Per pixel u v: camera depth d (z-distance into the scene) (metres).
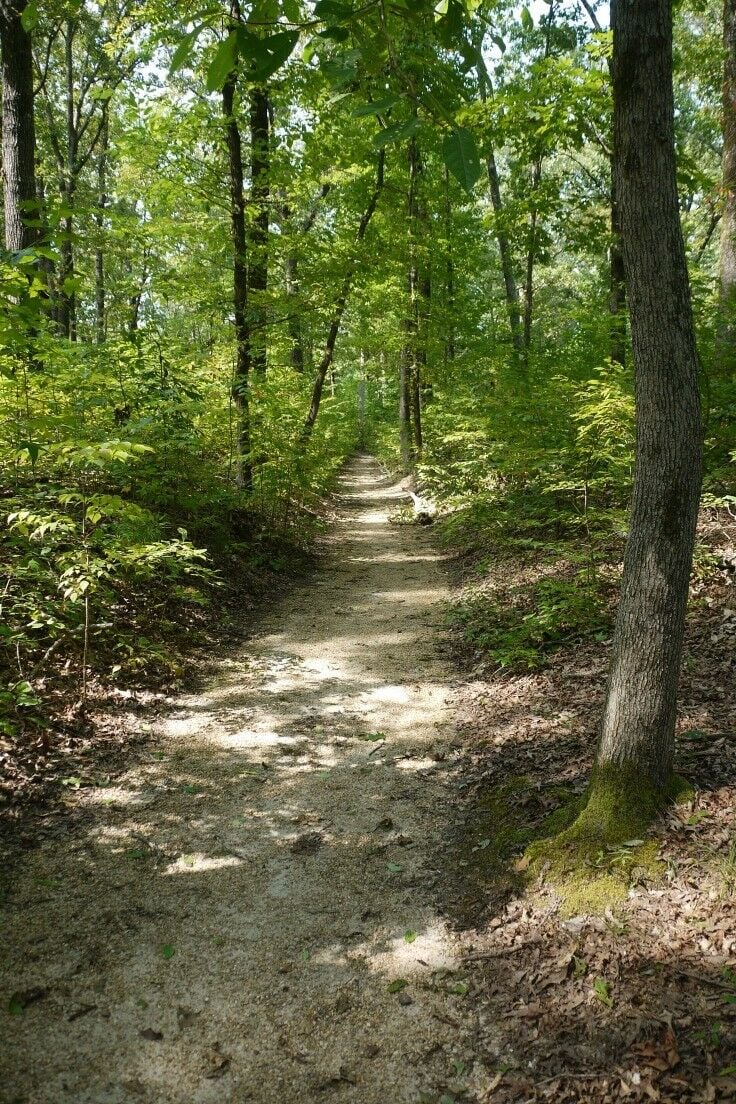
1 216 13.22
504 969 2.79
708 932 2.69
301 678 5.96
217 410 10.00
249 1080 2.36
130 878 3.36
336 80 1.77
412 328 16.59
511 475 10.52
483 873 3.37
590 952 2.75
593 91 9.18
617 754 3.26
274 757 4.59
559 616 5.97
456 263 18.09
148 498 7.74
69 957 2.85
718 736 3.83
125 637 5.75
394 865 3.51
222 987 2.74
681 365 2.93
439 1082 2.36
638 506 3.12
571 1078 2.30
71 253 14.09
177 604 6.89
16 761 4.08
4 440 6.17
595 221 11.38
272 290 10.92
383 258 13.03
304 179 10.84
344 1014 2.63
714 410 7.15
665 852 3.04
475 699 5.42
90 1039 2.48
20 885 3.24
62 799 3.92
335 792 4.20
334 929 3.07
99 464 4.23
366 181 15.08
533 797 3.82
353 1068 2.41
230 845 3.66
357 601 8.47
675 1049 2.30
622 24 2.73
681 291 2.89
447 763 4.52
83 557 5.06
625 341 9.75
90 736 4.58
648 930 2.77
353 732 4.99
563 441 8.35
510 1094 2.29
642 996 2.52
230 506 9.35
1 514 5.34
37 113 19.50
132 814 3.88
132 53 10.09
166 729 4.92
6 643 4.70
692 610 5.59
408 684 5.86
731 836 3.04
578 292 27.78
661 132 2.76
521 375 12.20
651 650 3.14
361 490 20.56
